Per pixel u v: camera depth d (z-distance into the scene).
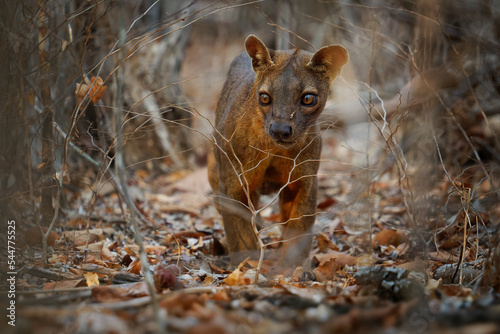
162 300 5.89
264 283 7.39
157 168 15.10
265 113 8.38
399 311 5.40
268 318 5.49
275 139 8.03
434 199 10.85
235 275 7.41
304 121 8.38
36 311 5.50
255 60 8.62
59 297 6.19
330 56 8.48
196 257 9.55
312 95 8.41
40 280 7.38
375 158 13.96
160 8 15.12
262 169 8.84
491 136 12.38
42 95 9.20
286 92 8.24
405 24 13.68
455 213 10.52
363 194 11.26
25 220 9.69
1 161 8.22
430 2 10.53
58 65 9.84
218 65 21.44
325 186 14.10
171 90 15.64
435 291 6.31
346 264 8.75
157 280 6.66
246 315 5.55
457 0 12.79
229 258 9.61
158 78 15.27
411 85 10.92
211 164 10.26
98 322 5.28
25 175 9.22
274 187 9.92
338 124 13.28
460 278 7.39
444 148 12.02
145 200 13.05
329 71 8.59
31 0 8.88
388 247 9.73
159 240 10.41
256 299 6.16
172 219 11.95
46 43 9.49
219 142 9.10
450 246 9.41
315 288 6.99
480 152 12.62
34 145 10.27
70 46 9.44
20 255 8.02
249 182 8.90
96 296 6.33
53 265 7.93
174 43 15.80
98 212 11.49
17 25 8.57
